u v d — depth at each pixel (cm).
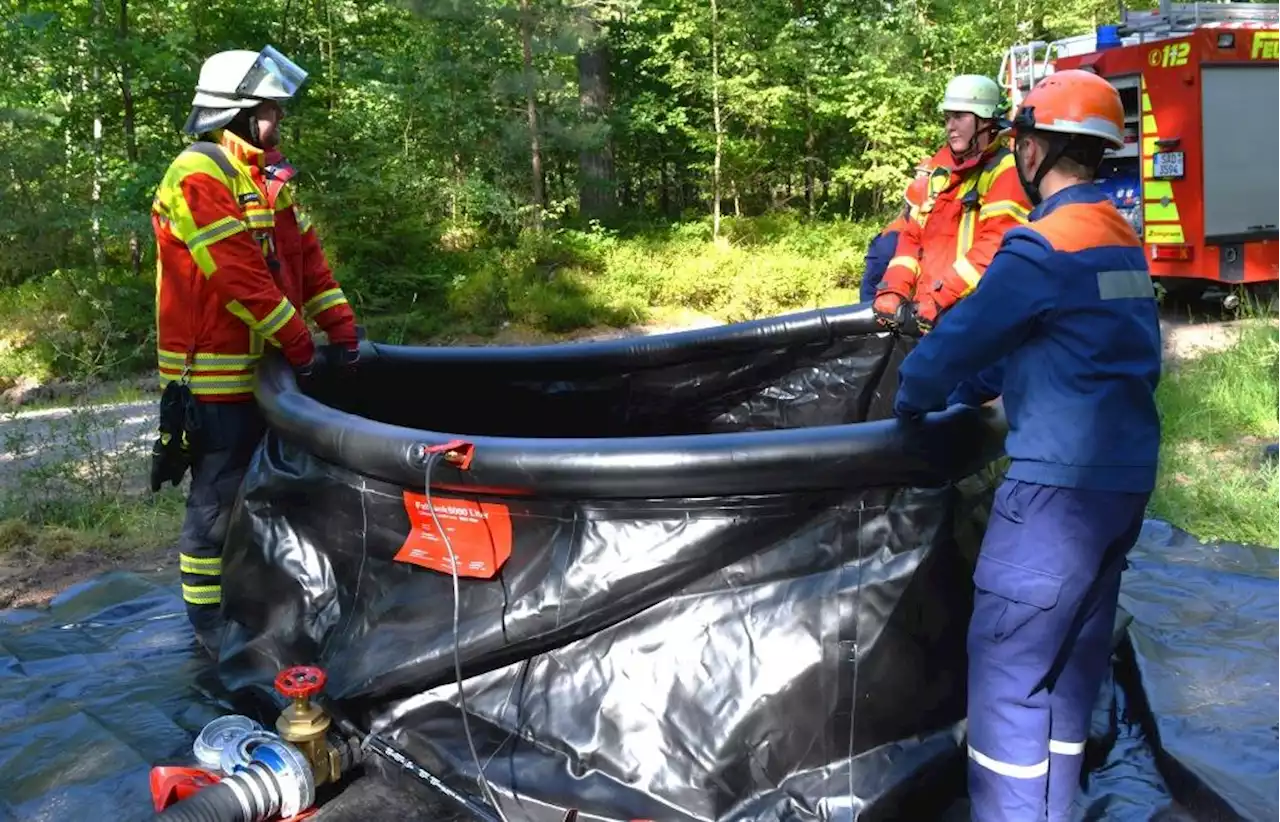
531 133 1891
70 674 401
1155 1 2119
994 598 269
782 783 290
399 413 484
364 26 2031
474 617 312
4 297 1573
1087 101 270
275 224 418
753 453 283
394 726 323
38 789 319
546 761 298
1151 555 493
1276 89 1271
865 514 295
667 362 513
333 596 354
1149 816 302
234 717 335
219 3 1698
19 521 594
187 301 403
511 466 296
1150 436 266
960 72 2114
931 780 296
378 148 1695
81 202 1630
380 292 1636
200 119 400
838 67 2202
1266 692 353
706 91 2125
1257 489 605
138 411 1008
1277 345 903
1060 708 285
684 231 2033
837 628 290
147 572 530
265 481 372
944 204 501
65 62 1617
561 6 1844
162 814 274
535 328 1598
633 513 296
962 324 266
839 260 1834
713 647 293
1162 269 1302
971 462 300
